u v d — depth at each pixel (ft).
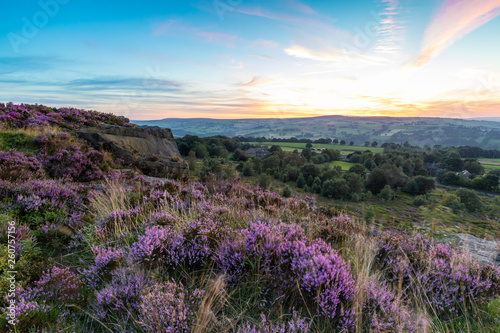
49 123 37.65
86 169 26.37
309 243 10.80
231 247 10.10
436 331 7.46
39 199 14.94
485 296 9.00
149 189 20.13
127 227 13.50
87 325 7.18
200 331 6.49
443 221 18.93
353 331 7.15
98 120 48.73
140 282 8.25
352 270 10.03
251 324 7.31
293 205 20.44
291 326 6.52
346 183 258.57
